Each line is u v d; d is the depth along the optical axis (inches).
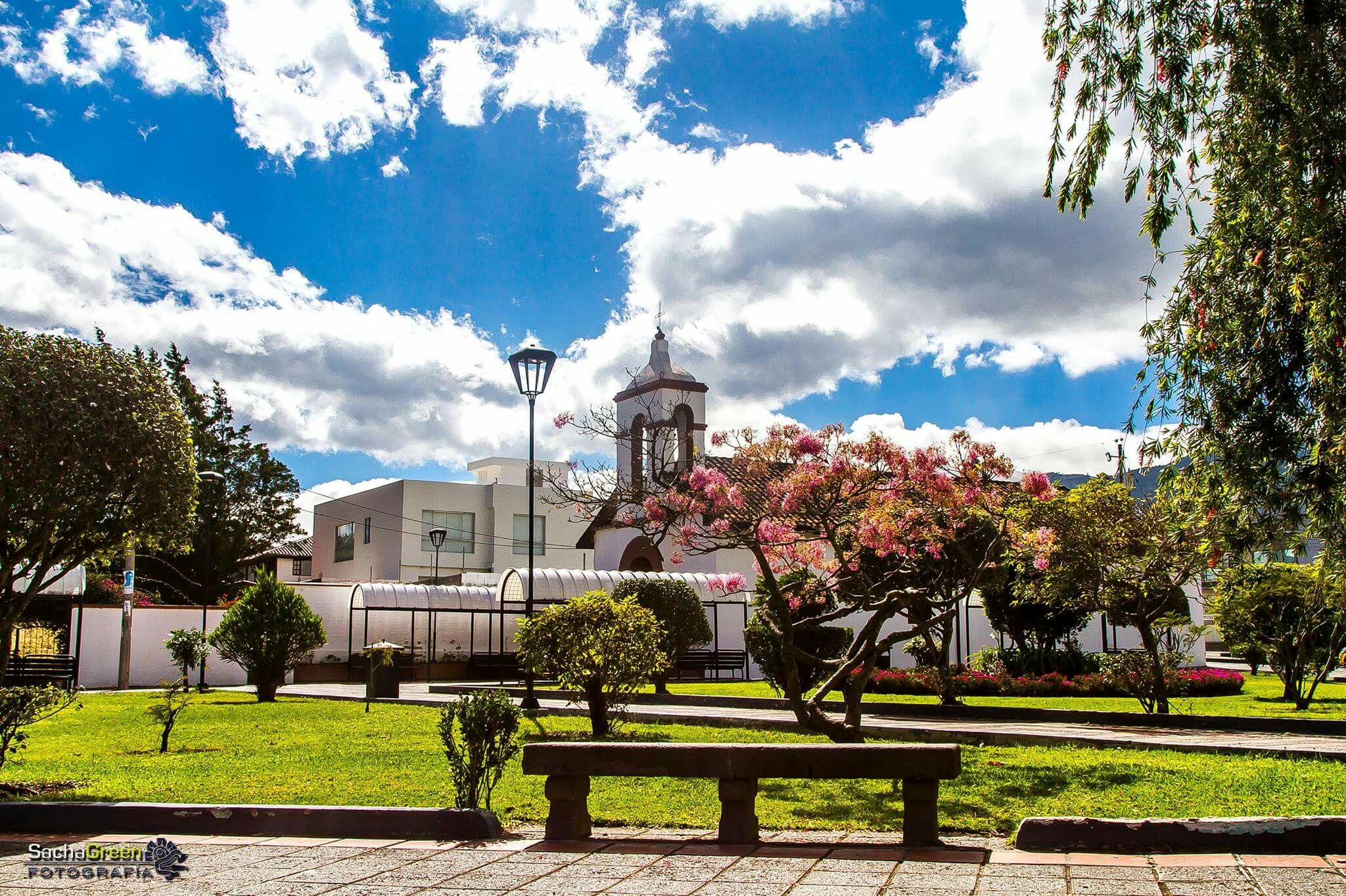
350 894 216.5
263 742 517.0
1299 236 235.0
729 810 268.2
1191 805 309.3
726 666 1152.2
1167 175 258.8
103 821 283.7
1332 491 237.0
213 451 1797.5
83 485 353.7
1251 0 238.8
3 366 343.6
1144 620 592.7
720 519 481.4
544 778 373.1
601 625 520.1
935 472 459.5
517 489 1865.2
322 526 2059.5
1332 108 227.9
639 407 1197.1
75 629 1058.7
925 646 960.3
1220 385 251.6
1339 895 201.3
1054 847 248.5
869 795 344.8
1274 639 743.1
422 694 887.7
